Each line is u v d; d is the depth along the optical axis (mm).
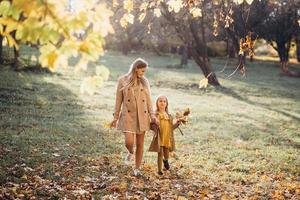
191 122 16266
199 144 12422
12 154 9055
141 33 60844
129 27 57750
